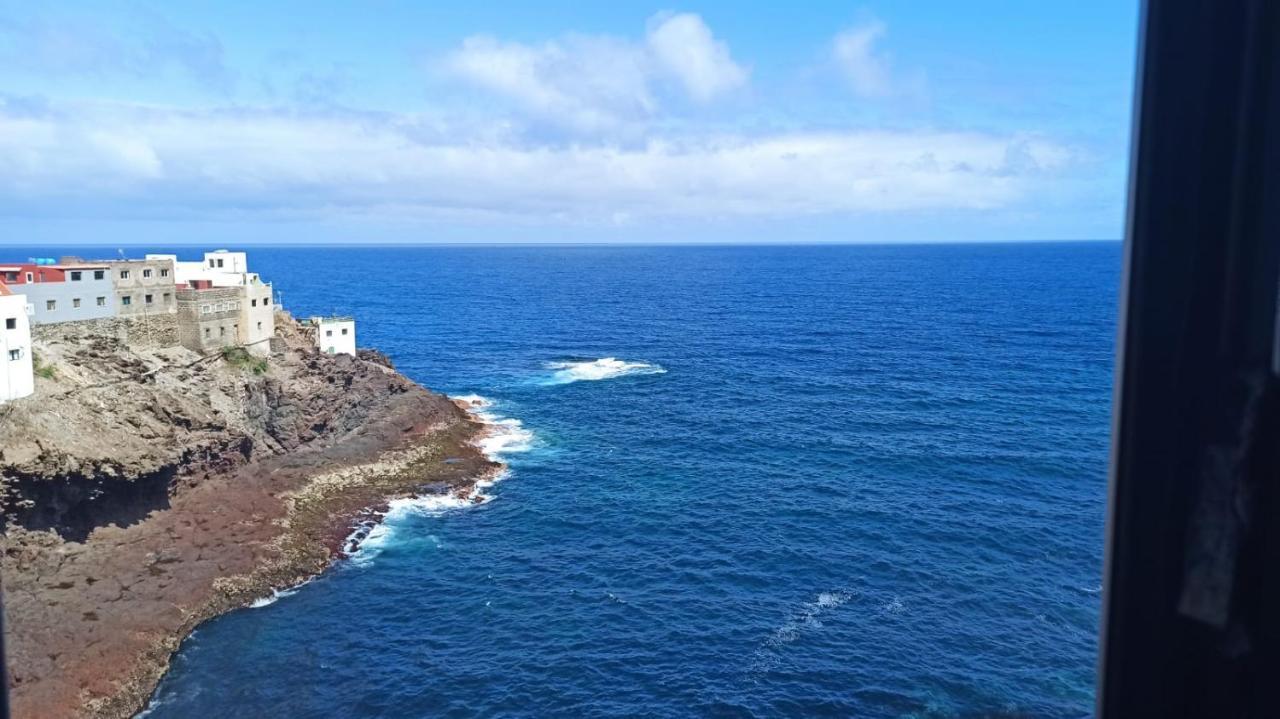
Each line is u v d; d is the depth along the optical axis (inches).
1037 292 7253.9
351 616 1520.7
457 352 4466.0
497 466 2359.7
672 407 3063.5
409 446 2393.0
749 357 4119.1
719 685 1278.3
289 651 1405.0
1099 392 3097.9
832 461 2335.1
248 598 1571.1
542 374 3804.1
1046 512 1910.7
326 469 2160.4
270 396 2347.4
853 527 1849.2
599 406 3110.2
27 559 1501.0
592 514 1991.9
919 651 1349.7
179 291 2301.9
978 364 3722.9
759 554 1729.8
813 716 1199.6
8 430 1549.0
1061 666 1302.9
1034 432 2561.5
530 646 1407.5
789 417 2849.4
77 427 1688.0
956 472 2199.8
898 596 1531.7
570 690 1280.8
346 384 2635.3
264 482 2014.0
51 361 1829.5
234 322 2431.1
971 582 1574.8
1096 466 2226.9
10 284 1931.6
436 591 1614.2
